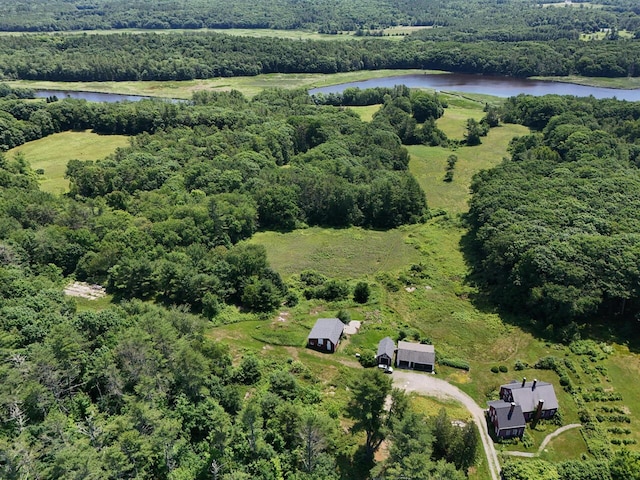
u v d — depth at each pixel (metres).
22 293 66.44
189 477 44.00
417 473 42.72
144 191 113.31
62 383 50.81
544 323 77.56
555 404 60.12
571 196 98.12
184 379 52.91
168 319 64.88
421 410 60.56
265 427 52.06
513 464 52.66
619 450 54.47
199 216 96.94
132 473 42.47
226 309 80.81
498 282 87.00
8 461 37.78
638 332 74.88
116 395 51.09
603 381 66.00
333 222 119.62
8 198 97.31
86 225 92.75
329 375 66.69
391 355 68.94
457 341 75.44
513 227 89.00
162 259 83.94
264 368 66.19
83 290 81.19
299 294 88.00
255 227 112.44
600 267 76.88
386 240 110.56
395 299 87.00
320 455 49.25
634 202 93.81
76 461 38.16
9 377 45.53
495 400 61.62
